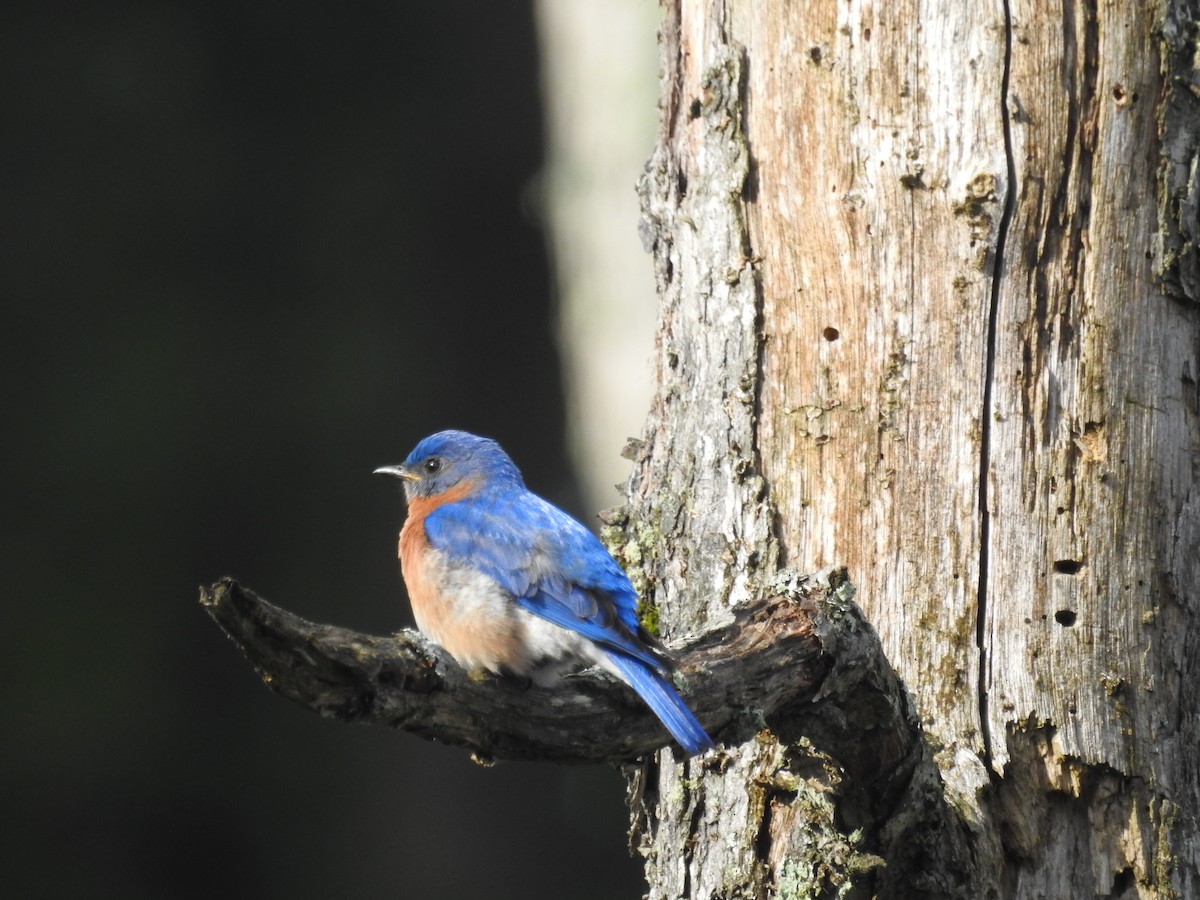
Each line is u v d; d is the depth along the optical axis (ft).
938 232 32.68
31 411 55.01
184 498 56.80
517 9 64.39
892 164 33.01
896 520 32.60
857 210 33.30
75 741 55.16
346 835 59.31
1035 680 31.76
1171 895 31.04
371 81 60.70
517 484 39.68
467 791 63.36
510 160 63.87
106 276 56.08
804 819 31.07
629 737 27.45
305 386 58.80
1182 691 32.14
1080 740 31.45
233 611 21.13
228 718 58.13
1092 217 32.50
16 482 54.70
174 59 57.21
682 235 36.68
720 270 34.96
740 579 33.68
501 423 64.03
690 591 34.73
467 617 34.32
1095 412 32.35
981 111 32.48
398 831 60.59
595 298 90.89
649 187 38.09
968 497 32.30
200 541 57.11
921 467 32.53
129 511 56.13
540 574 34.01
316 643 22.43
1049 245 32.48
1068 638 31.91
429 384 61.62
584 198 91.66
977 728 31.63
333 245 59.82
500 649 34.12
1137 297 32.55
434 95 62.18
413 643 24.40
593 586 33.86
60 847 54.70
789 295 34.04
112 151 56.34
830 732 29.48
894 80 33.12
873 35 33.30
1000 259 32.45
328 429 58.90
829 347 33.53
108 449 55.83
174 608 56.95
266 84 58.85
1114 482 32.22
